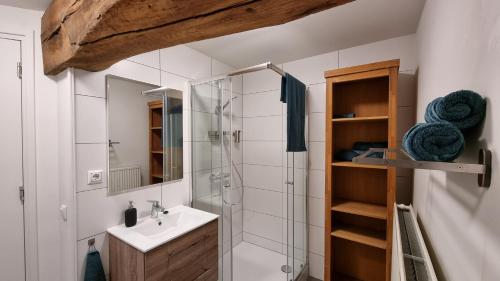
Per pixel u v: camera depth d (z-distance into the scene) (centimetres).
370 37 179
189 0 65
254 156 260
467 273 56
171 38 89
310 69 219
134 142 160
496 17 44
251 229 266
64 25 107
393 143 153
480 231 49
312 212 219
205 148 209
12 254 125
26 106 128
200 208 207
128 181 157
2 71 123
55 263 135
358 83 193
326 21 156
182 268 140
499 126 42
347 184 200
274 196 248
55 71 129
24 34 127
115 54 107
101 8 77
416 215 138
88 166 136
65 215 132
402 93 175
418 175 135
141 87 165
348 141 198
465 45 64
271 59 226
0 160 122
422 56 139
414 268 83
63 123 132
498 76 43
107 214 145
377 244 164
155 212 163
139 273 122
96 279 130
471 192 54
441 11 93
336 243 203
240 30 81
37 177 131
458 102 51
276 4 64
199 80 196
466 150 59
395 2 134
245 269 224
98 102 141
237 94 257
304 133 206
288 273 203
